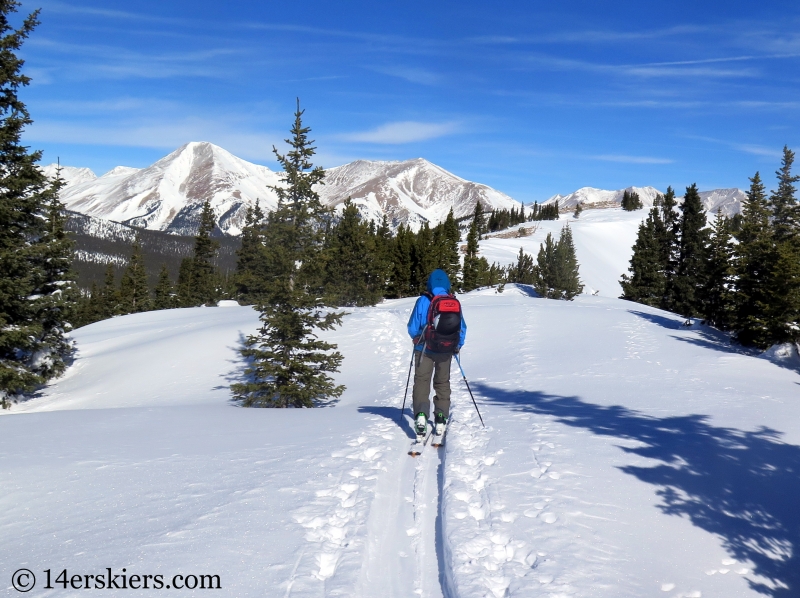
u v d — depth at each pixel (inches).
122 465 227.3
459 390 487.5
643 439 266.2
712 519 178.1
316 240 621.6
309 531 163.5
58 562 144.8
